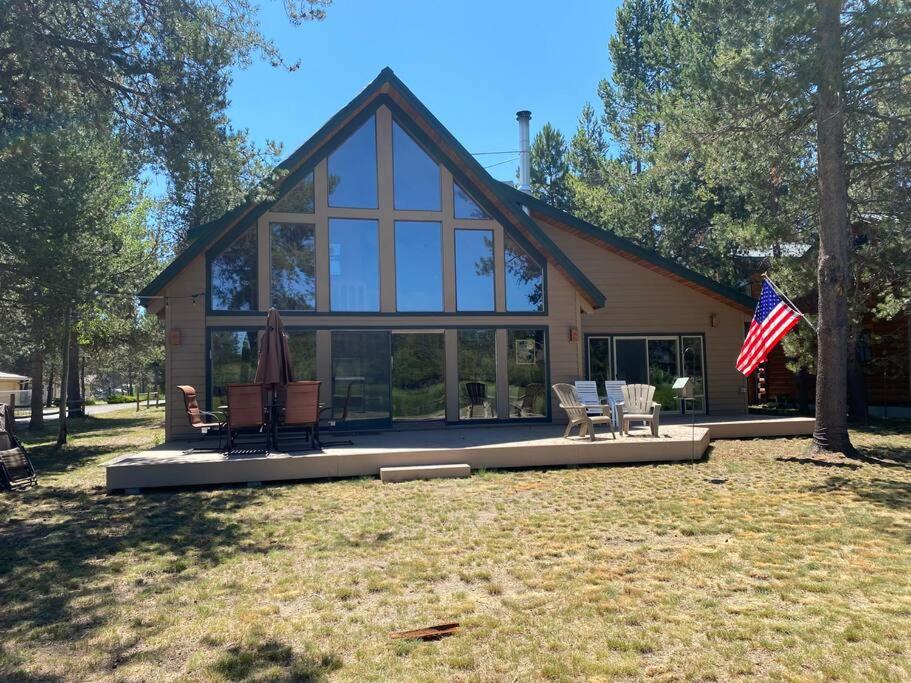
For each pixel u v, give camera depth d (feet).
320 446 32.60
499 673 10.36
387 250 42.68
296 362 40.70
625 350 53.72
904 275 44.32
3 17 26.27
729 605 13.07
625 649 11.13
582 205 81.92
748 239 47.78
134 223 66.28
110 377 216.33
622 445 32.24
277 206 41.04
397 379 42.55
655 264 52.44
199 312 39.09
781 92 32.76
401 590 14.37
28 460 30.60
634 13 85.20
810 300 50.88
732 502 22.88
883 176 38.50
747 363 31.65
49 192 34.60
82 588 14.97
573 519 20.67
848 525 19.53
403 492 25.80
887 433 45.19
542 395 44.37
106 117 31.83
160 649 11.53
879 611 12.73
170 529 20.63
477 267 44.16
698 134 39.17
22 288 39.73
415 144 43.70
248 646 11.55
